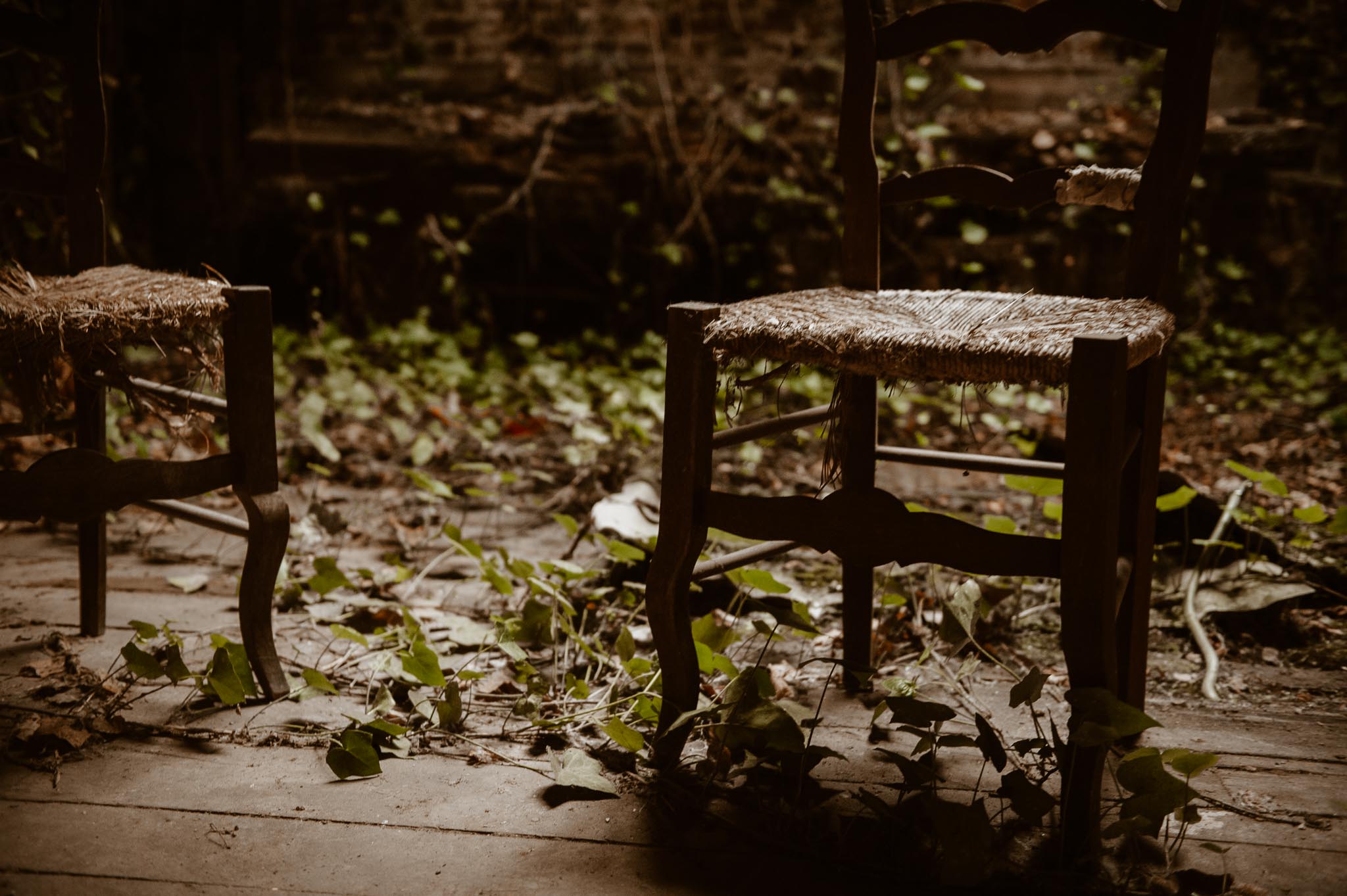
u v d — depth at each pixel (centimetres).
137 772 131
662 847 117
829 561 217
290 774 132
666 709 135
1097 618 113
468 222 415
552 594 167
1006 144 403
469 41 430
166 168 426
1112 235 404
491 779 132
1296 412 346
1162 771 109
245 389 146
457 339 400
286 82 429
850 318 128
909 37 150
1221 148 404
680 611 134
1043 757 118
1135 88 414
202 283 147
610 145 414
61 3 326
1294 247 411
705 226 409
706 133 414
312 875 111
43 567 205
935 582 191
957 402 357
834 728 147
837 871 113
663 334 414
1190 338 414
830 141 409
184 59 418
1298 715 152
